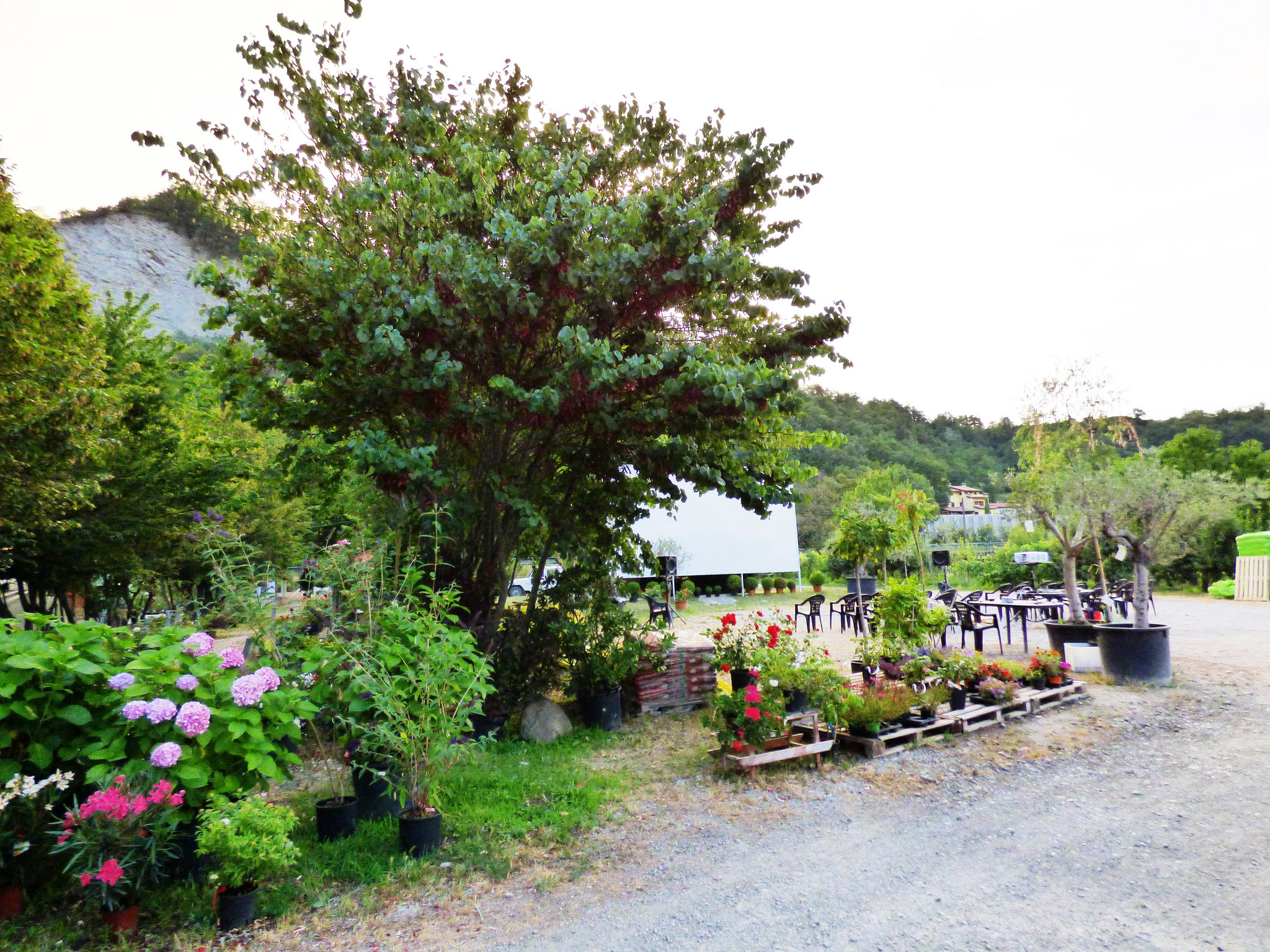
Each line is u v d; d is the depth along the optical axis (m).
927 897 3.09
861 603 11.26
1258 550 16.80
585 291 5.30
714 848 3.74
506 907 3.09
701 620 14.71
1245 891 3.03
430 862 3.53
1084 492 8.23
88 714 3.10
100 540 8.70
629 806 4.42
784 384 5.38
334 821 3.77
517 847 3.76
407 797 3.75
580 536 6.71
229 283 5.30
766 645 6.18
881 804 4.37
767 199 6.48
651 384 5.52
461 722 3.92
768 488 5.98
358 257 5.77
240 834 2.89
